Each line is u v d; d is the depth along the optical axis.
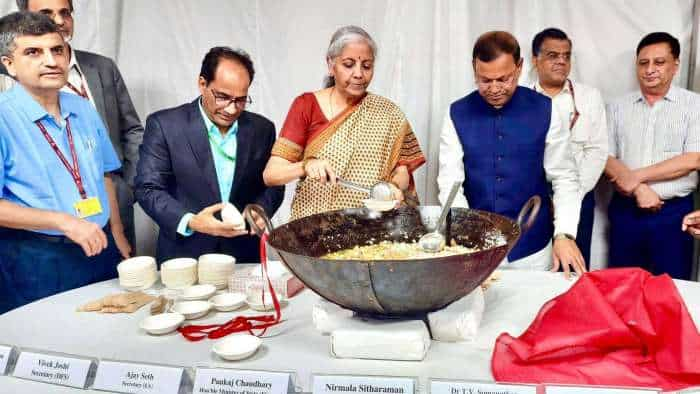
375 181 1.96
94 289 1.65
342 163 1.94
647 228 2.74
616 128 2.83
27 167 1.73
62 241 1.76
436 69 2.82
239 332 1.29
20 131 1.72
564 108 2.67
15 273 1.75
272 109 2.93
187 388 1.07
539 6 2.80
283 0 2.82
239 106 1.83
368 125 1.95
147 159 1.95
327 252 1.43
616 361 1.07
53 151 1.76
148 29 2.83
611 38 2.81
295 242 1.34
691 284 1.57
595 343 1.08
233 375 1.04
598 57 2.84
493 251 1.08
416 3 2.77
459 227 1.46
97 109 2.34
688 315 1.07
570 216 1.88
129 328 1.34
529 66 2.85
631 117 2.78
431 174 2.93
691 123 2.65
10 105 1.71
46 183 1.75
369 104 1.96
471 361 1.15
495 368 1.08
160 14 2.82
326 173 1.67
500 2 2.79
